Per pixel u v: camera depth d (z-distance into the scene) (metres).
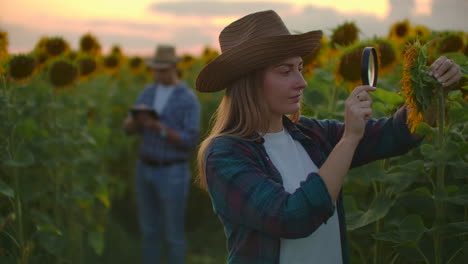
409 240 1.99
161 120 4.87
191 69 8.63
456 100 2.17
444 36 2.44
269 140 1.81
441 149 1.84
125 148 7.09
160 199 4.81
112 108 7.26
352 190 2.55
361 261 2.54
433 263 2.16
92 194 4.23
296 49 1.67
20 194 3.24
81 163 4.24
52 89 3.93
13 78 3.35
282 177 1.76
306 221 1.51
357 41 2.95
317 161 1.85
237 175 1.63
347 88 2.64
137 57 7.72
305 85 1.72
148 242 4.87
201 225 6.47
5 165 3.12
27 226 3.33
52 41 4.18
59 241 3.27
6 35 3.47
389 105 2.26
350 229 2.21
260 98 1.75
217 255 5.63
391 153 1.92
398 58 2.73
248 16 1.79
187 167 4.91
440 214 1.98
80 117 4.18
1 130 3.17
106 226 5.38
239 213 1.62
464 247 2.04
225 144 1.71
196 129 4.91
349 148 1.56
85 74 4.54
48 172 3.75
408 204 2.28
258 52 1.65
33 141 3.48
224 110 1.82
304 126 1.97
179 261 4.77
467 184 2.03
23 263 3.06
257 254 1.68
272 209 1.54
